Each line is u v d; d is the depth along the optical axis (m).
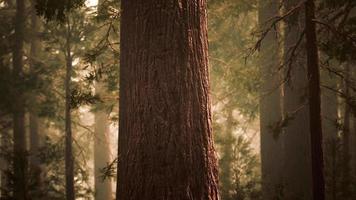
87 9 12.64
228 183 12.35
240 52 14.39
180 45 4.43
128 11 4.60
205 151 4.49
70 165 13.19
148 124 4.39
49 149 13.91
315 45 7.31
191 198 4.35
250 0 13.09
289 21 8.70
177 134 4.36
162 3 4.44
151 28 4.44
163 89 4.39
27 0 18.56
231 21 15.02
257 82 12.39
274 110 14.37
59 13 5.75
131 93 4.50
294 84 12.42
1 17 17.30
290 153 13.01
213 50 13.52
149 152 4.37
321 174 7.11
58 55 15.80
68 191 13.17
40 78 14.81
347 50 8.09
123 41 4.66
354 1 8.58
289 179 12.98
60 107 14.60
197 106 4.48
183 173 4.35
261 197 12.26
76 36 12.65
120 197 4.55
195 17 4.57
